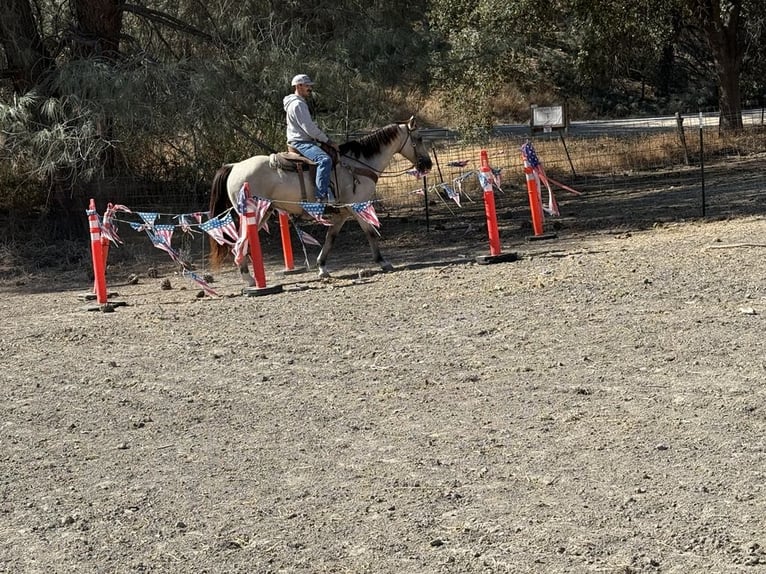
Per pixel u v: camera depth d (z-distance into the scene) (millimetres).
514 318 10398
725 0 29109
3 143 17188
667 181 23453
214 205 13508
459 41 24516
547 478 6191
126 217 19219
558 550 5246
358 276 13984
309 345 10031
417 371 8789
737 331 9180
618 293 11086
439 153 29906
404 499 6043
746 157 27109
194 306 12633
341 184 13766
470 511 5805
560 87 51062
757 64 35906
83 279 16156
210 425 7758
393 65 18031
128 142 17984
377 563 5258
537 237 16062
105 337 11109
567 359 8758
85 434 7746
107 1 18609
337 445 7090
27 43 18062
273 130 18719
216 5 19031
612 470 6246
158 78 17078
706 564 5004
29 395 8945
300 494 6238
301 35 17797
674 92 52875
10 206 19422
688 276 11656
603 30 28250
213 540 5664
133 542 5715
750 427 6805
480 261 13969
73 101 16797
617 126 39844
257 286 13078
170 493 6406
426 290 12305
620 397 7637
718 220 16500
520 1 27547
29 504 6375
